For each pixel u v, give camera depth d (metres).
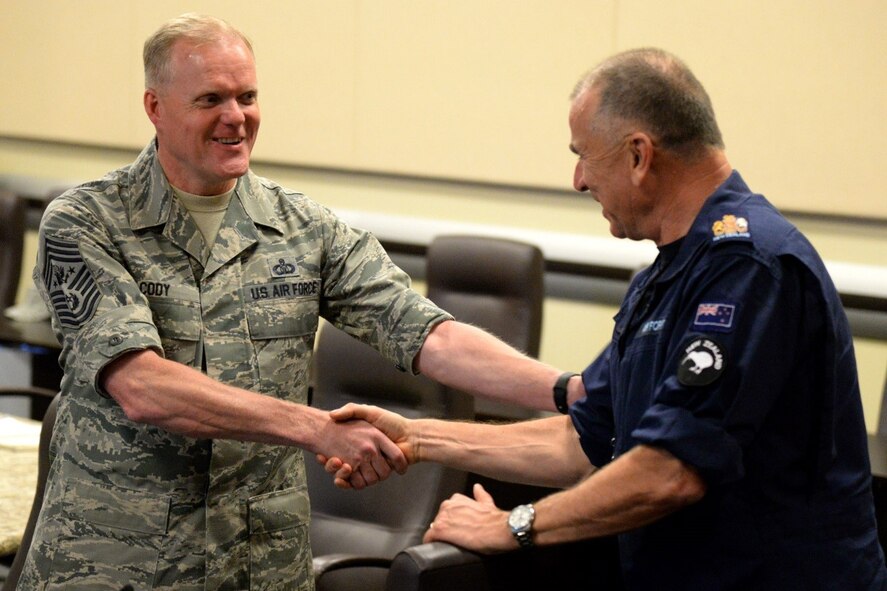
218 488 2.04
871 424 4.65
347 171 5.62
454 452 2.20
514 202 5.26
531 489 2.99
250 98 2.09
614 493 1.75
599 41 4.97
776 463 1.75
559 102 5.08
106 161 6.28
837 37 4.54
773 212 1.78
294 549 2.14
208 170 2.05
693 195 1.79
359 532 3.22
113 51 6.12
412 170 5.44
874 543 1.84
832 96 4.57
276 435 2.04
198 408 1.96
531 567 2.07
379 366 3.23
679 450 1.67
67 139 6.35
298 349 2.16
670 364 1.73
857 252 4.63
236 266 2.11
